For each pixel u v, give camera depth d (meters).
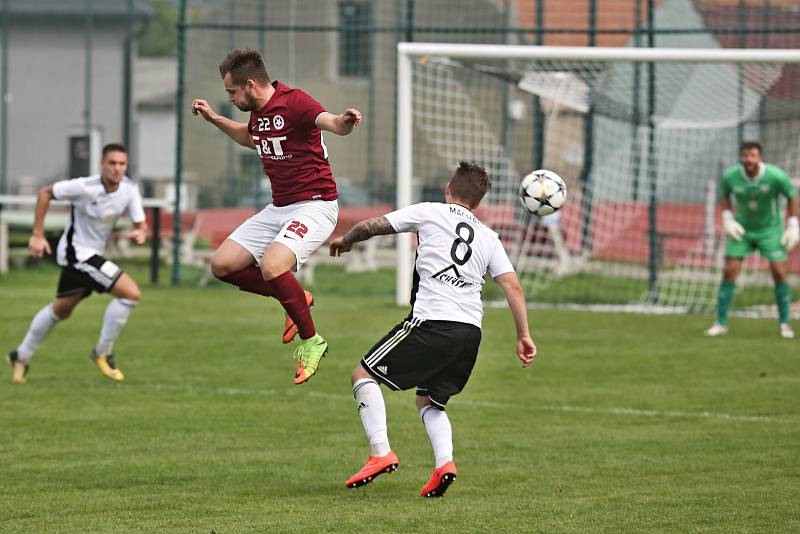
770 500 20.55
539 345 42.09
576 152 68.75
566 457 24.25
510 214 65.38
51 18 120.12
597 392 32.44
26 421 27.50
